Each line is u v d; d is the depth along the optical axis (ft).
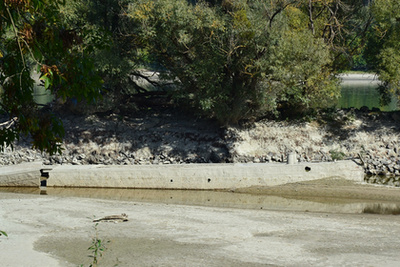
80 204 89.92
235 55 132.98
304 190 107.04
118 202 93.15
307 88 135.95
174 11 130.93
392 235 67.97
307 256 57.52
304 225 74.08
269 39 129.08
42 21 38.63
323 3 143.84
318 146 136.26
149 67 156.35
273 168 109.70
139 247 61.21
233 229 71.00
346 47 151.64
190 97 134.62
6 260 55.47
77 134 144.05
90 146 140.87
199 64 131.85
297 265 54.08
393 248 61.11
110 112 155.94
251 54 130.72
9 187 116.26
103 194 109.40
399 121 143.33
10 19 37.06
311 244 62.90
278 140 137.69
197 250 59.93
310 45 130.41
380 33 145.89
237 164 114.93
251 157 132.87
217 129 142.61
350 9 148.46
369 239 65.62
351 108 151.64
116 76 148.15
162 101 163.22
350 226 73.72
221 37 130.82
